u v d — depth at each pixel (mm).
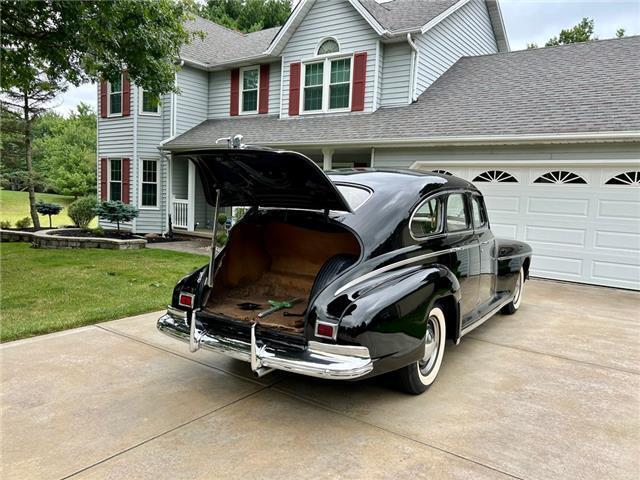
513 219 7980
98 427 2666
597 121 7188
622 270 7086
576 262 7477
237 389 3250
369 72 10859
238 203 3582
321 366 2557
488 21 13875
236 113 14062
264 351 2771
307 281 3867
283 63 12312
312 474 2238
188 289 3350
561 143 7340
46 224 15961
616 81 8469
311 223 3494
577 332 4770
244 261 3803
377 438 2596
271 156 2748
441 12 11016
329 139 9789
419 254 3221
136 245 10750
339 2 11203
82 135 34438
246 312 3303
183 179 14008
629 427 2770
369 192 3316
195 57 14016
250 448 2471
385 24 10891
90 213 12820
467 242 3945
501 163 7957
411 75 10500
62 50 8156
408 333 2818
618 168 6996
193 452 2422
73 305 5320
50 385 3223
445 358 3951
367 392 3236
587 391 3283
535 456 2432
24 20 7426
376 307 2650
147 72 8930
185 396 3113
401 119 9758
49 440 2512
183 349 4031
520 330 4832
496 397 3168
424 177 3666
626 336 4648
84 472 2229
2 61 8383
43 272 7363
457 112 9180
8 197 30672
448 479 2217
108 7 7438
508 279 5059
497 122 8180
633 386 3385
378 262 2924
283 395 3168
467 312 3938
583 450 2502
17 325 4469
